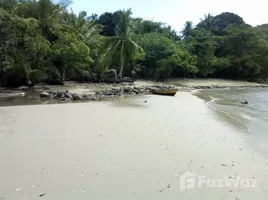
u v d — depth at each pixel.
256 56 61.62
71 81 39.59
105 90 29.06
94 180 7.17
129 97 25.91
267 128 14.10
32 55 28.91
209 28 74.62
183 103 22.84
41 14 33.25
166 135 11.84
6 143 10.16
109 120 14.69
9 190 6.55
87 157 8.84
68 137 11.12
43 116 15.30
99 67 40.38
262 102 26.23
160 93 29.08
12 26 24.83
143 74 50.66
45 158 8.68
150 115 16.58
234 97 31.06
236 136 12.12
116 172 7.71
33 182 6.99
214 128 13.54
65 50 32.22
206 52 55.69
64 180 7.13
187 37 61.91
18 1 34.19
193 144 10.59
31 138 10.87
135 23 50.75
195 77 56.03
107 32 62.56
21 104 20.27
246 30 62.50
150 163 8.45
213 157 9.16
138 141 10.80
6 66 26.80
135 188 6.79
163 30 63.19
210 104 23.44
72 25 41.62
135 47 41.38
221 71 60.69
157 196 6.41
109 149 9.70
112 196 6.36
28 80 30.03
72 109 17.92
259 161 8.91
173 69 51.19
